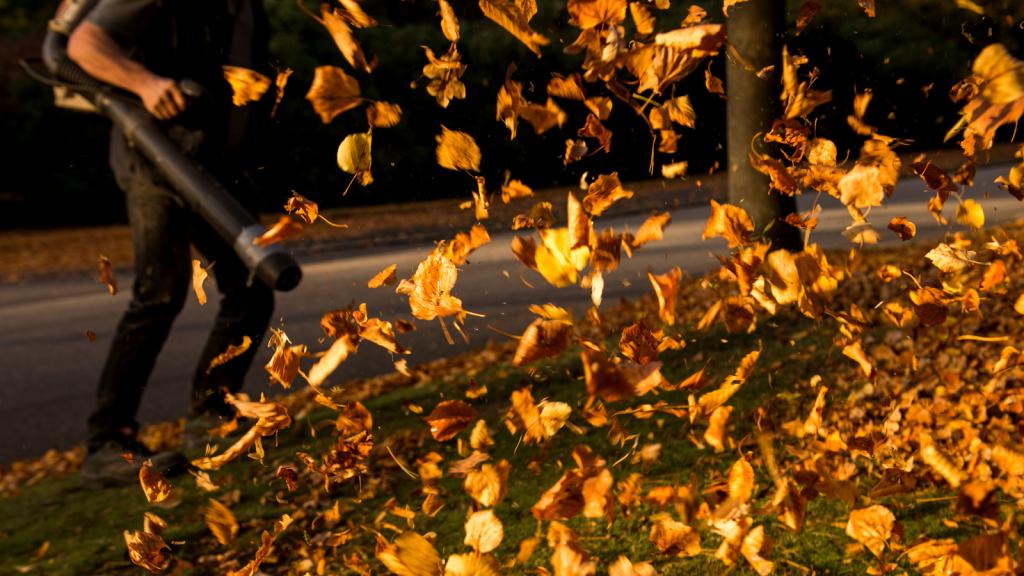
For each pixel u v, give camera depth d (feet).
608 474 3.90
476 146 4.40
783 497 4.60
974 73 3.94
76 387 21.13
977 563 3.74
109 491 11.68
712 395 4.30
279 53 54.34
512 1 3.99
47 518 11.00
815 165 4.75
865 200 4.41
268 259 10.59
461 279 27.17
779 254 4.39
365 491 9.84
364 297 26.66
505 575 7.05
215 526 4.98
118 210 72.49
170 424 16.83
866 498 7.24
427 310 4.46
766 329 13.79
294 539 8.87
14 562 9.67
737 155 16.71
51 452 15.89
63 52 11.51
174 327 26.43
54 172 70.28
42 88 68.85
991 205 19.34
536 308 3.90
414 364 18.72
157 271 11.80
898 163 4.47
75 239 59.67
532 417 4.31
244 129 12.12
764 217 16.58
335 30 4.09
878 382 10.01
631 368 3.72
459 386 14.48
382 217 51.83
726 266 4.57
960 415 8.23
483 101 25.02
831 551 6.62
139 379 12.03
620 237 4.05
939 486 6.95
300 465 11.18
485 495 4.28
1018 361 4.95
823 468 4.72
